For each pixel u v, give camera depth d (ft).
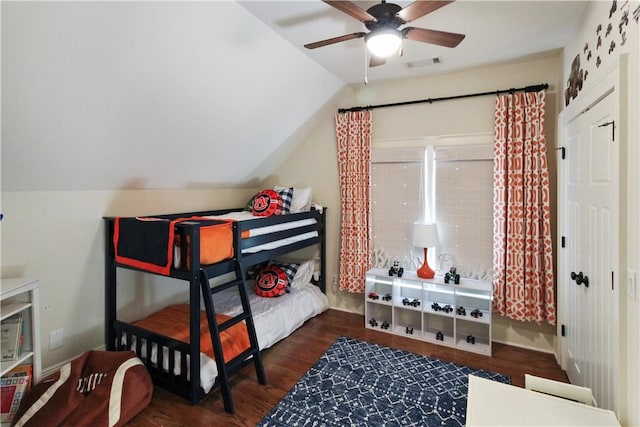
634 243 4.31
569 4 6.42
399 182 11.30
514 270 9.45
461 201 10.37
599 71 5.70
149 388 7.03
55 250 7.74
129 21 5.60
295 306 11.25
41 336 7.54
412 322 11.44
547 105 9.23
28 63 5.24
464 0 6.30
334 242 13.01
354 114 11.81
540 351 9.61
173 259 7.29
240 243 8.31
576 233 7.29
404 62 9.46
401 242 11.39
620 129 4.57
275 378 8.15
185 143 9.16
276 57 8.31
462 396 7.44
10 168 6.56
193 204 11.71
